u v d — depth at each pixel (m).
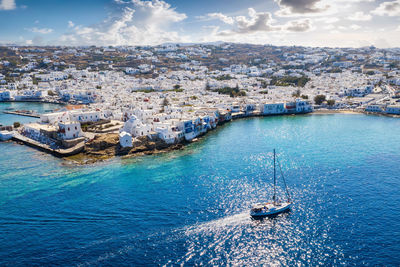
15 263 64.25
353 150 142.75
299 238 73.88
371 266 63.03
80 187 102.88
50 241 72.00
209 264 65.31
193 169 120.81
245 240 73.75
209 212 86.06
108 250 69.00
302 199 93.50
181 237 74.50
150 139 151.25
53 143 152.50
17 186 104.00
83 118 183.62
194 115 195.12
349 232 75.12
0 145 160.62
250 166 123.56
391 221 78.94
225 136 180.12
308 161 128.12
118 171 118.88
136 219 82.00
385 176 109.31
